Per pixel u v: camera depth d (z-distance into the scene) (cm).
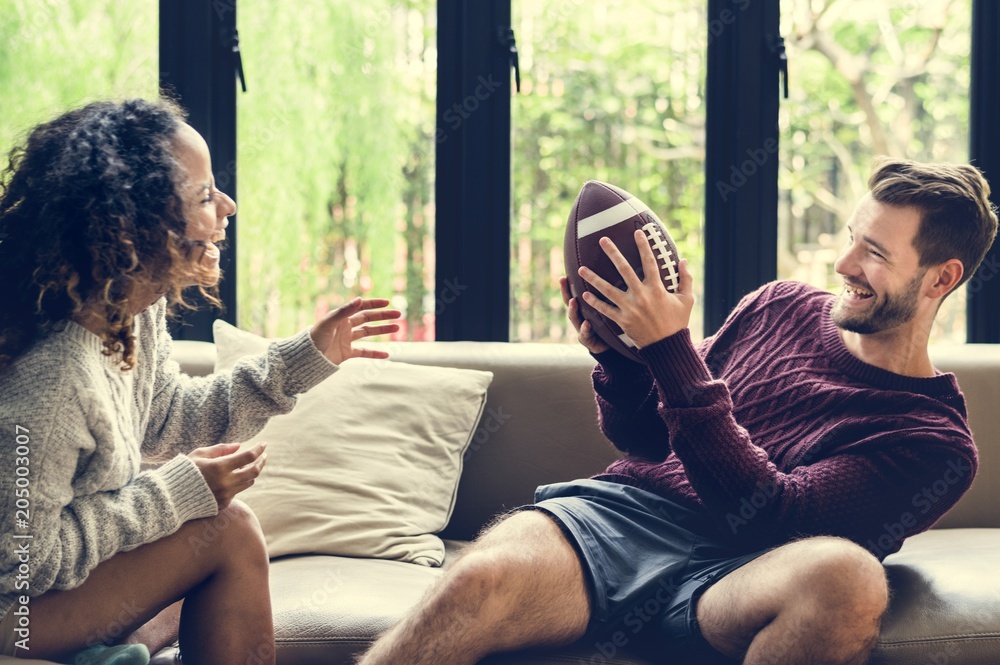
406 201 241
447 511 181
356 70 234
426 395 187
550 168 260
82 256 121
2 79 221
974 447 140
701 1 264
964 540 170
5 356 118
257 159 230
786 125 278
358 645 136
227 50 220
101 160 122
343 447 177
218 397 149
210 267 136
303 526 168
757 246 227
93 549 117
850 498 135
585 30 258
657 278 137
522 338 260
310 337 145
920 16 277
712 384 136
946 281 146
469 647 124
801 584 121
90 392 118
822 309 158
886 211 145
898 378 144
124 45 224
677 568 139
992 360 196
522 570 127
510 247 227
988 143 230
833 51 284
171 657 136
